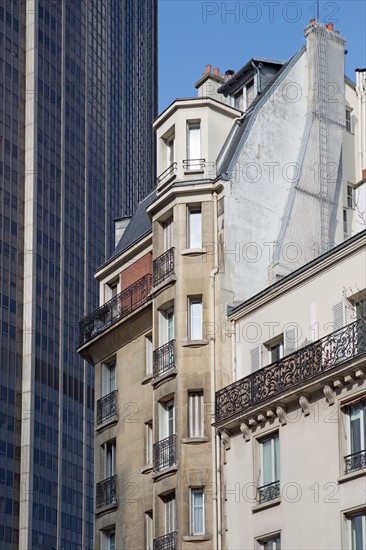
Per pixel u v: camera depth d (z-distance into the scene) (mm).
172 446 53375
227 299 54188
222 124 59031
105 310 63156
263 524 47031
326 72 62844
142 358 59219
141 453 57469
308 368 45438
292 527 45250
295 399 46281
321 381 44344
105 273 65312
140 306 58812
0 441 198125
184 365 53531
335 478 43281
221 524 50094
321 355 45031
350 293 45438
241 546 48250
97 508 60500
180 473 51844
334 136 61781
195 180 56656
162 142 59875
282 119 60344
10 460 199125
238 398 49688
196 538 50406
